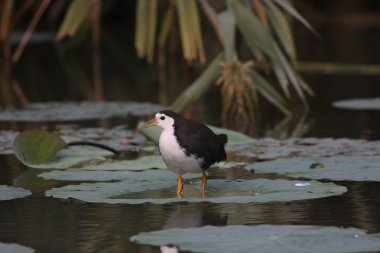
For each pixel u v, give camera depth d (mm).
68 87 20859
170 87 20891
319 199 9852
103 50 28938
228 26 16203
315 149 12594
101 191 9914
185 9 17203
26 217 9117
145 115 16625
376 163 11172
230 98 16016
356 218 8906
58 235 8398
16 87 20828
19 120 15773
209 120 16188
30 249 7629
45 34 32562
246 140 13344
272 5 16547
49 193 9766
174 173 11062
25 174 11383
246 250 7367
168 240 7723
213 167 11633
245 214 9133
